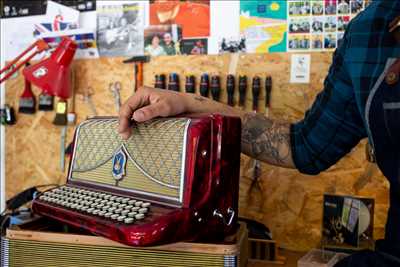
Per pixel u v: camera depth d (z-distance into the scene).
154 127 0.82
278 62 1.25
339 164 1.21
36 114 1.45
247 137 0.87
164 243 0.68
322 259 1.02
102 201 0.81
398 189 0.65
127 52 1.37
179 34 1.33
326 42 1.22
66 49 1.31
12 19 1.48
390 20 0.68
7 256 0.84
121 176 0.86
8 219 1.09
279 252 1.22
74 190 0.92
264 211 1.26
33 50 1.45
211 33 1.30
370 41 0.69
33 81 1.31
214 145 0.76
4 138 1.49
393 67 0.64
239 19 1.28
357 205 1.14
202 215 0.73
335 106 0.76
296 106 1.24
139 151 0.83
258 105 1.27
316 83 1.23
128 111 0.82
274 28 1.26
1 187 1.50
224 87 1.29
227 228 0.79
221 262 0.74
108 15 1.38
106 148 0.92
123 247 0.77
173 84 1.30
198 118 0.77
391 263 0.65
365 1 1.20
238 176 0.82
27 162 1.47
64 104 1.41
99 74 1.39
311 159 0.81
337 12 1.22
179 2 1.32
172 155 0.77
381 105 0.65
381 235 1.18
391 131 0.64
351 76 0.71
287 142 0.84
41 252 0.82
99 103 1.40
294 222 1.25
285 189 1.25
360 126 0.76
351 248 1.11
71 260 0.80
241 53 1.28
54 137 1.44
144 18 1.35
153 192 0.79
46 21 1.44
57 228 0.88
